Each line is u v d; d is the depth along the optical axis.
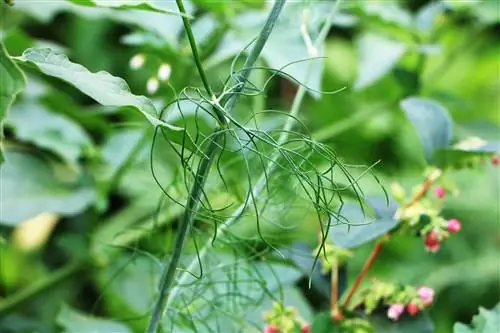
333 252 0.73
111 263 0.88
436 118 0.76
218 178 0.77
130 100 0.61
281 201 0.75
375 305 0.72
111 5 0.64
